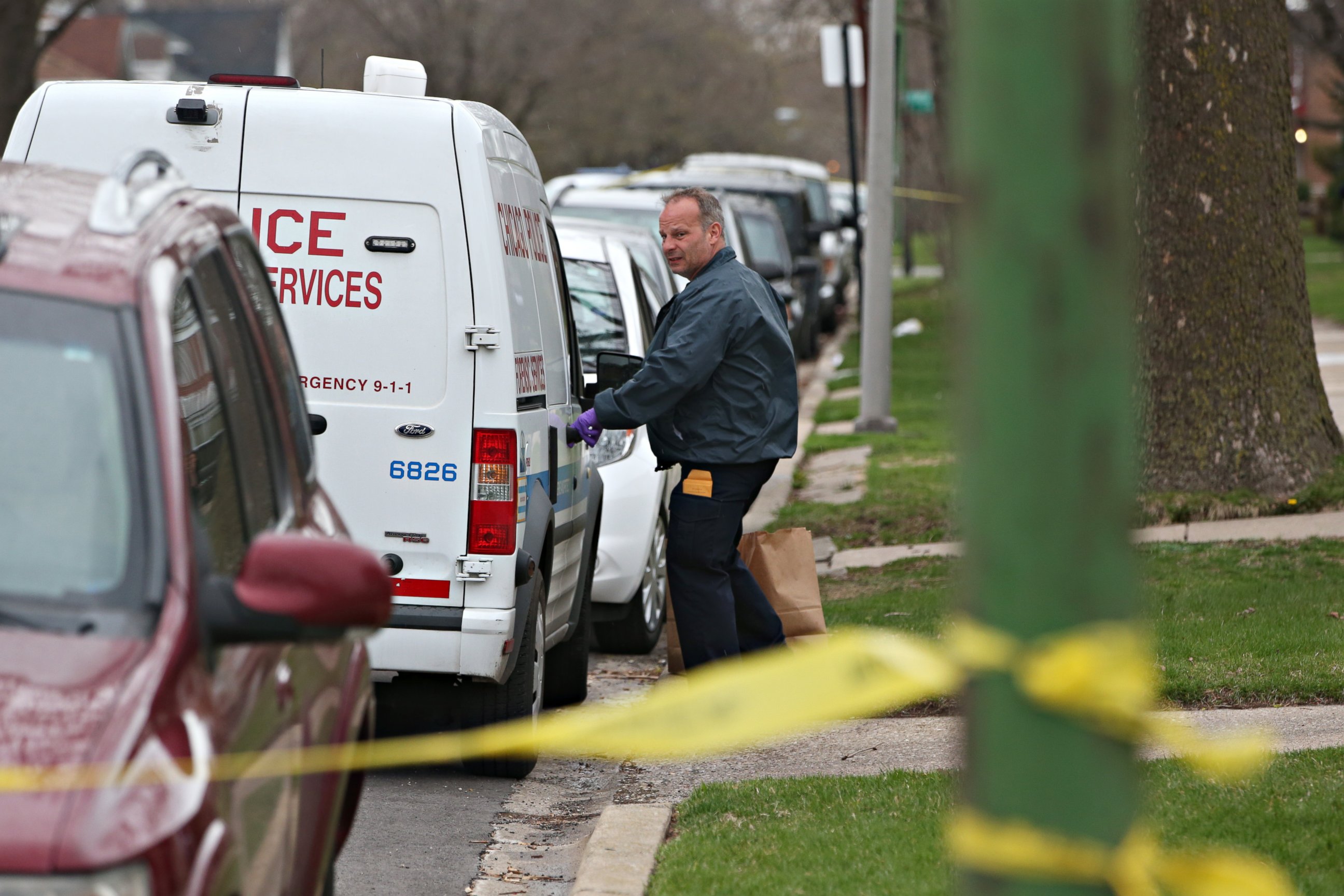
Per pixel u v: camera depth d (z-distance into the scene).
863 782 15.80
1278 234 30.59
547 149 142.62
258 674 8.35
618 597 24.69
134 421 8.05
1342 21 103.38
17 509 7.80
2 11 39.00
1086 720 3.59
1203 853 12.79
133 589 7.54
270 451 10.57
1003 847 3.65
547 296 19.81
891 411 54.16
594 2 132.25
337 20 127.31
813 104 186.62
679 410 18.55
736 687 4.56
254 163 16.88
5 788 6.39
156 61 182.00
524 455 17.22
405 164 16.80
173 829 6.57
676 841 14.20
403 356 16.84
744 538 20.00
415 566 16.84
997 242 3.47
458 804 16.98
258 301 11.20
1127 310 3.51
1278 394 30.59
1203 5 29.73
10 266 8.48
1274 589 23.75
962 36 3.48
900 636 21.25
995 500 3.57
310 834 9.21
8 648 7.13
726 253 18.61
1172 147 30.39
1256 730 16.92
